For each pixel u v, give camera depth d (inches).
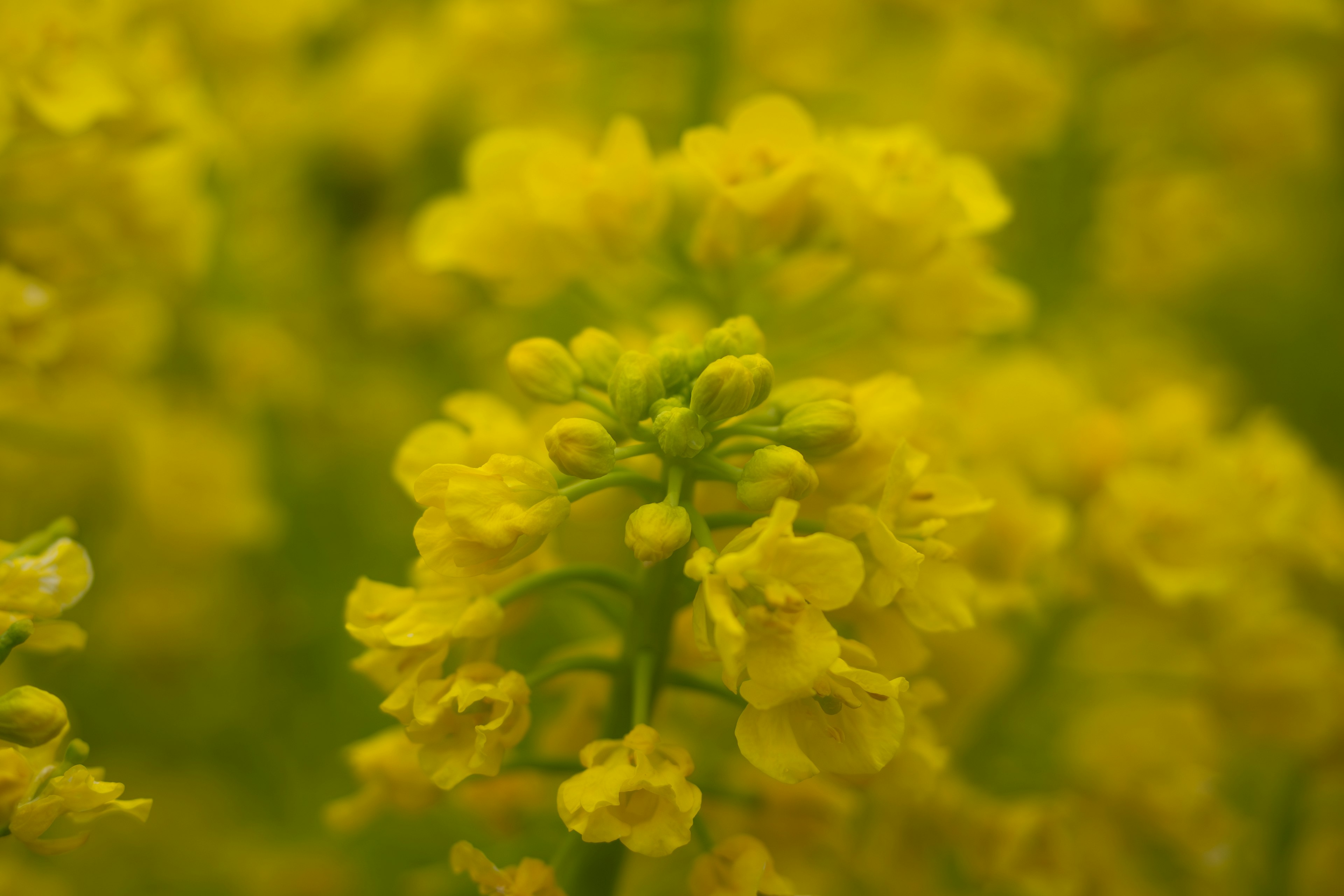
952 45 20.5
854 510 13.2
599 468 13.2
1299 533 16.1
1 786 13.1
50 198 15.8
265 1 21.0
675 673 13.8
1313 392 23.7
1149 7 19.6
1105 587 15.7
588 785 13.0
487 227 15.4
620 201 15.0
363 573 20.0
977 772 16.2
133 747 18.8
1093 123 20.3
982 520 13.7
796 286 15.9
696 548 13.6
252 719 19.2
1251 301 26.4
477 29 19.0
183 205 16.3
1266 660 15.9
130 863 17.7
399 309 21.9
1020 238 21.0
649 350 14.8
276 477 20.5
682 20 18.3
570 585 14.1
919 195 14.8
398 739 14.2
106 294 16.4
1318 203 26.5
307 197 22.4
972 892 16.3
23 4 15.3
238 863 17.8
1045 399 16.3
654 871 15.5
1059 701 16.6
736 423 13.6
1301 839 16.5
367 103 21.8
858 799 14.8
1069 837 15.6
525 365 13.8
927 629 13.4
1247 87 21.0
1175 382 20.8
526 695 13.2
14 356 15.2
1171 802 15.9
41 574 13.5
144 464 18.4
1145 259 20.8
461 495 13.1
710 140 14.8
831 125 19.9
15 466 17.3
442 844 16.8
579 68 19.4
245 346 19.9
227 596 19.6
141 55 16.0
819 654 12.8
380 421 21.1
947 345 15.8
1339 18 20.4
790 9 18.3
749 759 12.9
